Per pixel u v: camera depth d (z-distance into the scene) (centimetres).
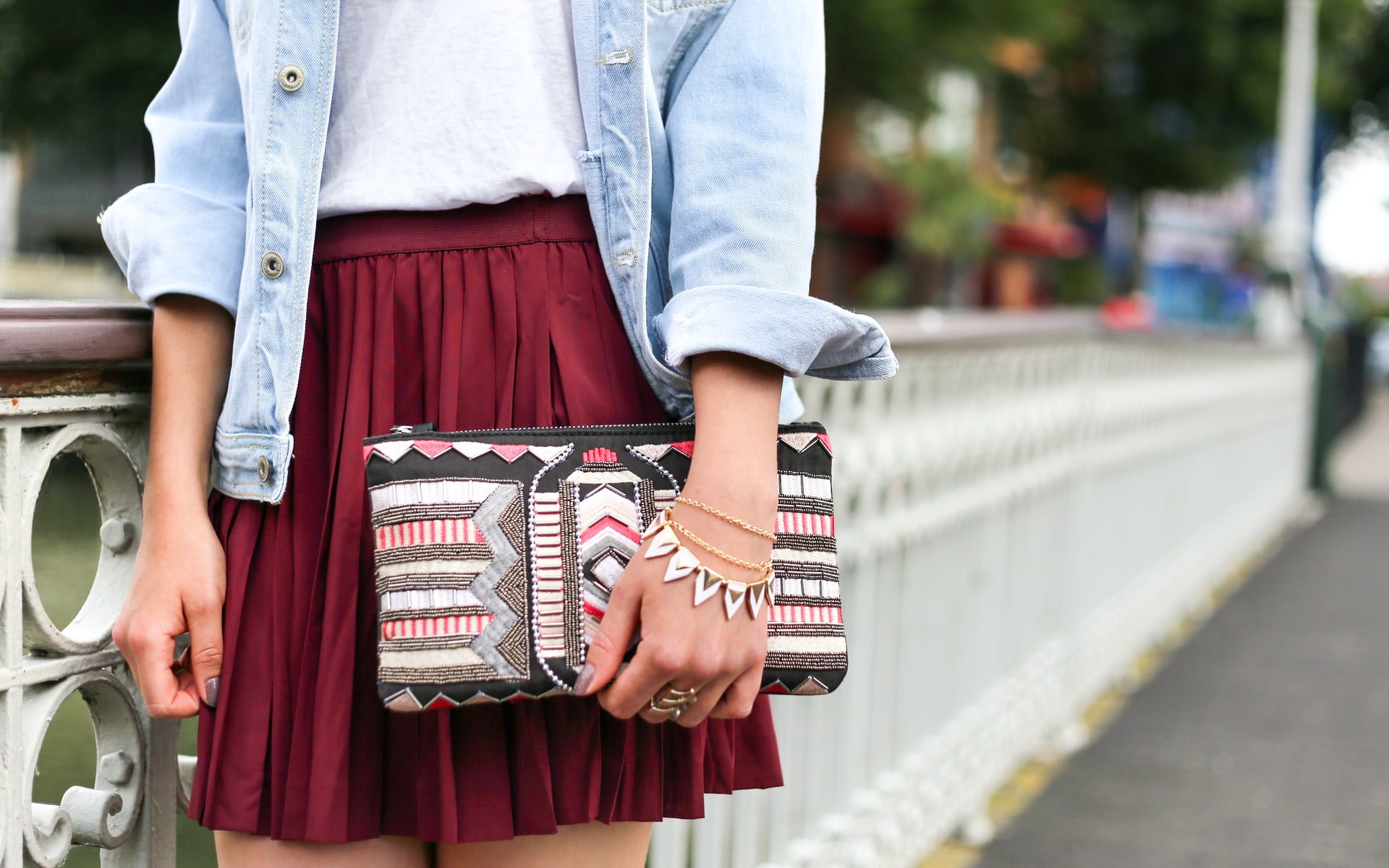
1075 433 367
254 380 99
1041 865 284
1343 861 290
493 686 89
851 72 1109
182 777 125
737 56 100
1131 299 2081
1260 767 357
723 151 98
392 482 90
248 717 99
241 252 105
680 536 90
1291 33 983
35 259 1053
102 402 109
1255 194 3177
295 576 100
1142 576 474
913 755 264
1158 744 376
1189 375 536
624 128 100
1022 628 339
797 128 99
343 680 96
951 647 289
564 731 99
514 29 100
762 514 92
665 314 99
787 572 99
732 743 111
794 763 219
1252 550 732
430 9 101
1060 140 1830
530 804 97
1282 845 299
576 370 100
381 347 100
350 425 99
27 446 103
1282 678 457
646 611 90
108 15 898
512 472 93
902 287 1909
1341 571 685
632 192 100
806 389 196
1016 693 332
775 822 211
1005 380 304
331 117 103
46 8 885
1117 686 441
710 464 92
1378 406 2205
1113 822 311
